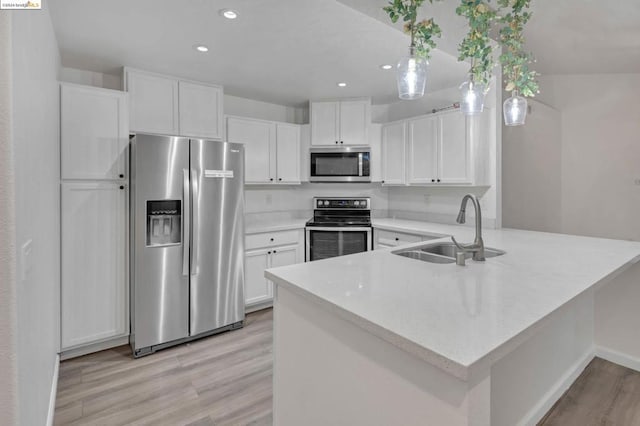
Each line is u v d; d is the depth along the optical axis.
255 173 3.60
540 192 4.57
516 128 4.29
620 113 4.21
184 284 2.68
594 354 2.39
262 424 1.77
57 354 2.32
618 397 1.99
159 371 2.29
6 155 0.97
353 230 3.55
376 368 1.04
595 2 2.59
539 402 1.82
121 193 2.59
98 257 2.51
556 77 4.47
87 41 2.35
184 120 3.07
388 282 1.39
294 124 3.92
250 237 3.22
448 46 2.56
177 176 2.62
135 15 2.02
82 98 2.43
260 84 3.33
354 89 3.52
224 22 2.12
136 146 2.46
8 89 0.96
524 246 2.16
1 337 0.98
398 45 2.46
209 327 2.82
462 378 0.77
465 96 1.86
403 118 3.99
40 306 1.53
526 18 1.71
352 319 1.07
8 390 0.99
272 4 1.93
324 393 1.26
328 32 2.26
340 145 3.83
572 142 4.48
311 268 1.62
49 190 1.91
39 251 1.51
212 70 2.93
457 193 3.46
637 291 2.21
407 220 3.89
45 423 1.60
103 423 1.77
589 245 2.19
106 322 2.54
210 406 1.92
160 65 2.79
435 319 1.01
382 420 1.03
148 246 2.52
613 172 4.28
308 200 4.29
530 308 1.10
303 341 1.36
